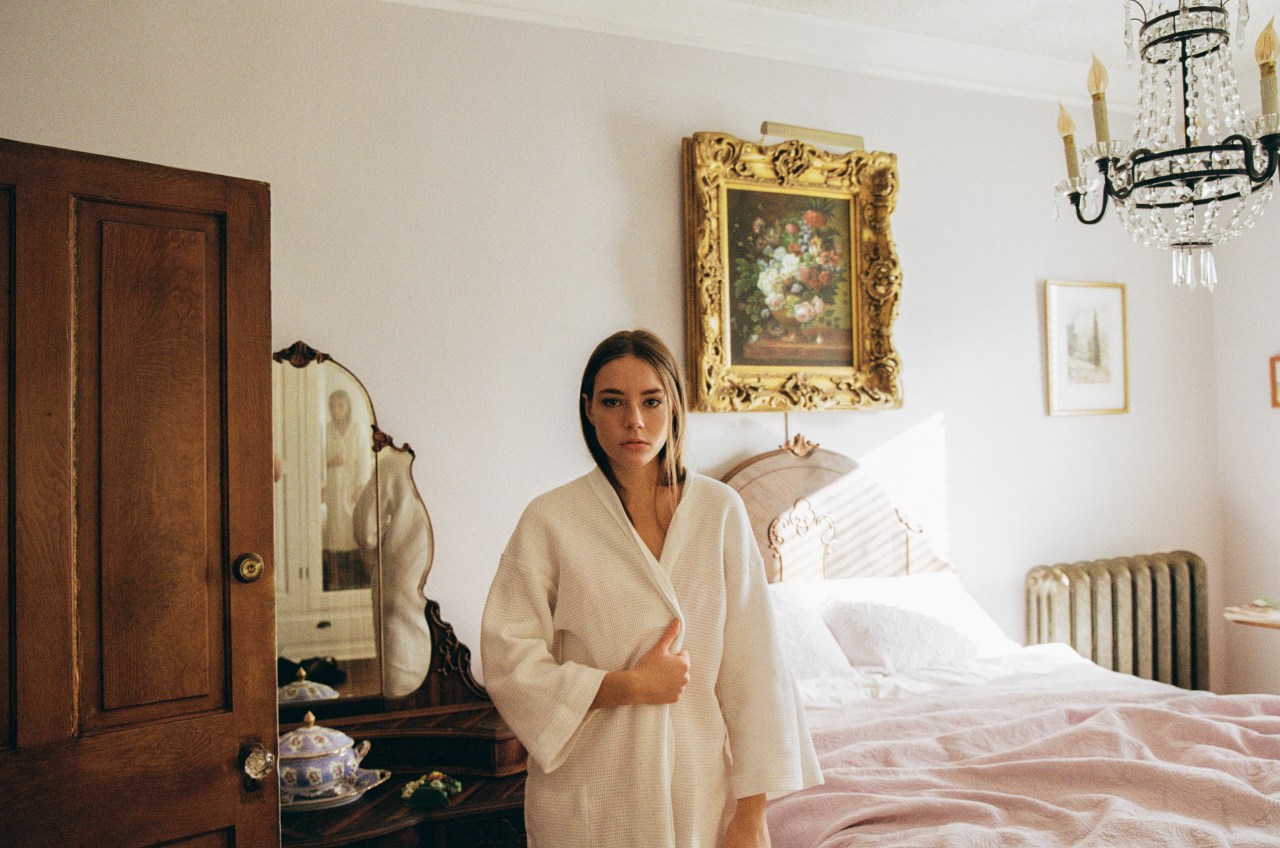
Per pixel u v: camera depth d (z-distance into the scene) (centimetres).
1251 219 230
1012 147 422
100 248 174
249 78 303
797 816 210
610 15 350
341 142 313
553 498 166
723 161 361
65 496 167
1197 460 457
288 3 309
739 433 370
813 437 382
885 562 381
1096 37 401
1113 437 439
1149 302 450
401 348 318
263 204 190
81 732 167
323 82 312
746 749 151
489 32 334
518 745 278
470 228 329
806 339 377
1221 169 219
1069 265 432
